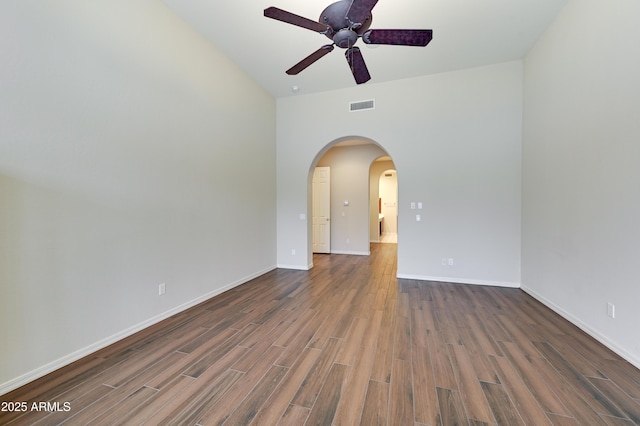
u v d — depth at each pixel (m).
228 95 3.79
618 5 2.08
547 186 3.12
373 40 2.12
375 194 8.68
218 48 3.53
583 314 2.53
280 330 2.60
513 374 1.88
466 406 1.58
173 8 2.84
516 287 3.89
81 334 2.12
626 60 2.01
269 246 4.95
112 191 2.34
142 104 2.60
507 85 3.84
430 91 4.20
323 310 3.10
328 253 6.99
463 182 4.09
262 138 4.67
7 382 1.71
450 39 3.27
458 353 2.16
